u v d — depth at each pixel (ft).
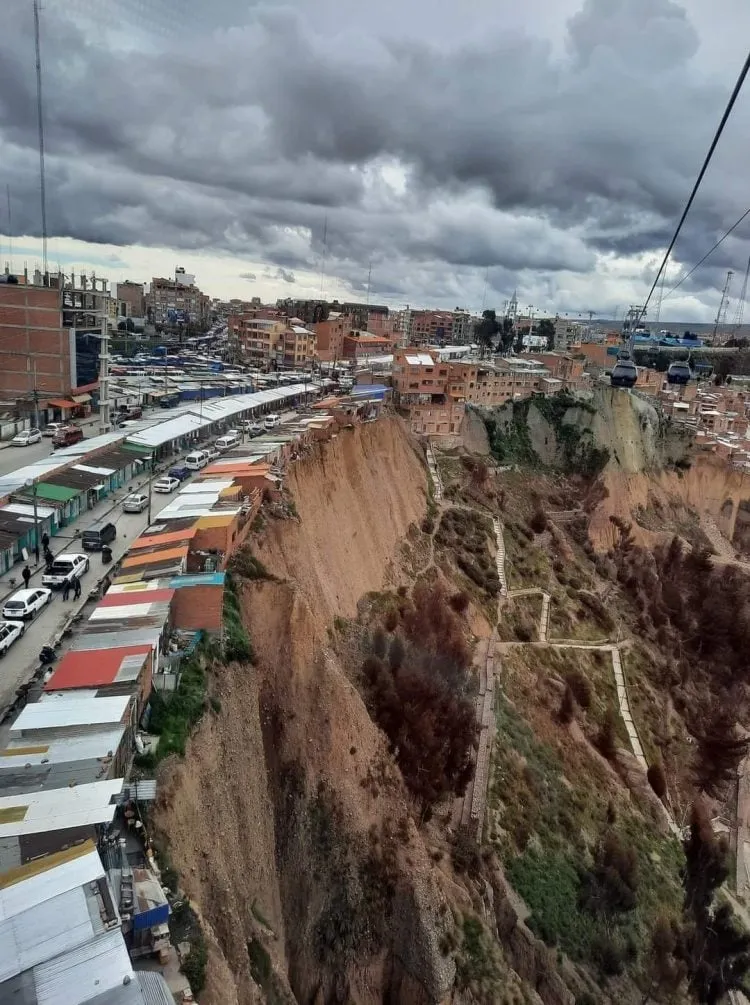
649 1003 152.46
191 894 78.23
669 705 264.11
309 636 137.69
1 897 60.13
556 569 308.40
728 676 306.96
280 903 114.42
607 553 360.48
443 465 336.49
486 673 214.48
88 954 55.72
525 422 403.54
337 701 134.72
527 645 248.11
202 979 68.39
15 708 93.50
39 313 285.43
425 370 367.25
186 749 93.56
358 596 203.21
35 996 52.75
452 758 165.68
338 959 116.78
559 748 208.13
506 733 191.42
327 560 196.24
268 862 110.83
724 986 165.27
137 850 76.02
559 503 372.17
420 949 120.57
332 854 122.93
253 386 382.83
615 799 204.74
